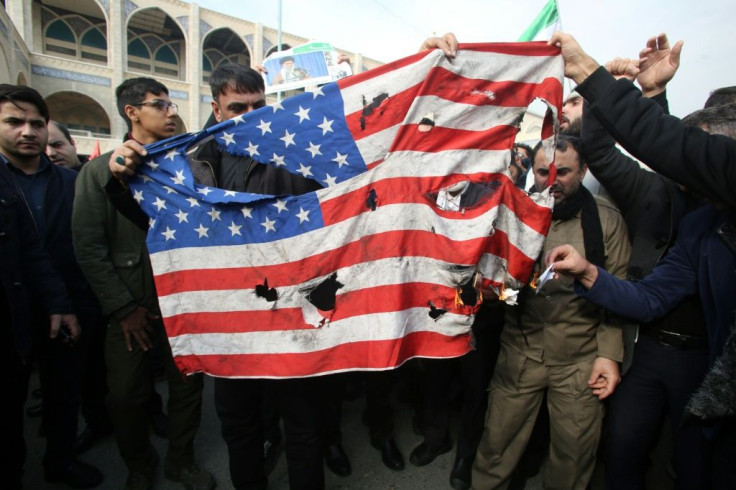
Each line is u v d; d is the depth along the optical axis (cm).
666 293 152
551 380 185
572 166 174
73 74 2000
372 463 243
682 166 121
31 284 192
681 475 161
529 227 167
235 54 2638
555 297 180
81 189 195
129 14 2111
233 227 163
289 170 164
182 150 161
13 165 214
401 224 164
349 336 163
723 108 134
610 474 176
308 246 163
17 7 1881
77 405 221
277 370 162
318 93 161
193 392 215
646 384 165
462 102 163
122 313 195
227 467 236
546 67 160
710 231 142
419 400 274
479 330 215
